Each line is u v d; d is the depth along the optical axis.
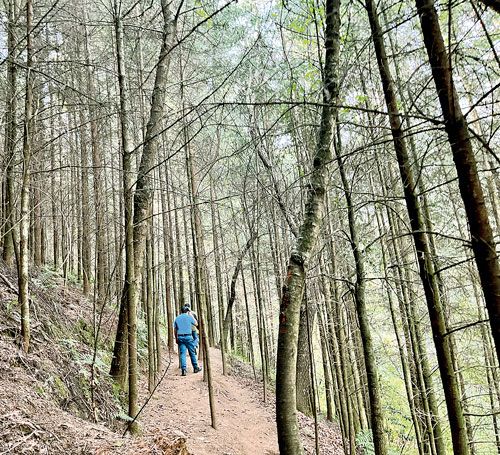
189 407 6.52
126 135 4.44
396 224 6.12
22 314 3.81
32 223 7.38
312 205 3.08
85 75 6.87
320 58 4.05
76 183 7.81
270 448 5.63
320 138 3.17
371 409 4.06
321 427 7.79
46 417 3.11
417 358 5.76
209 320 12.85
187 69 7.90
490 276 1.78
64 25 6.25
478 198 1.84
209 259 10.89
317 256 5.02
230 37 6.12
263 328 9.13
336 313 6.59
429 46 1.98
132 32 6.76
